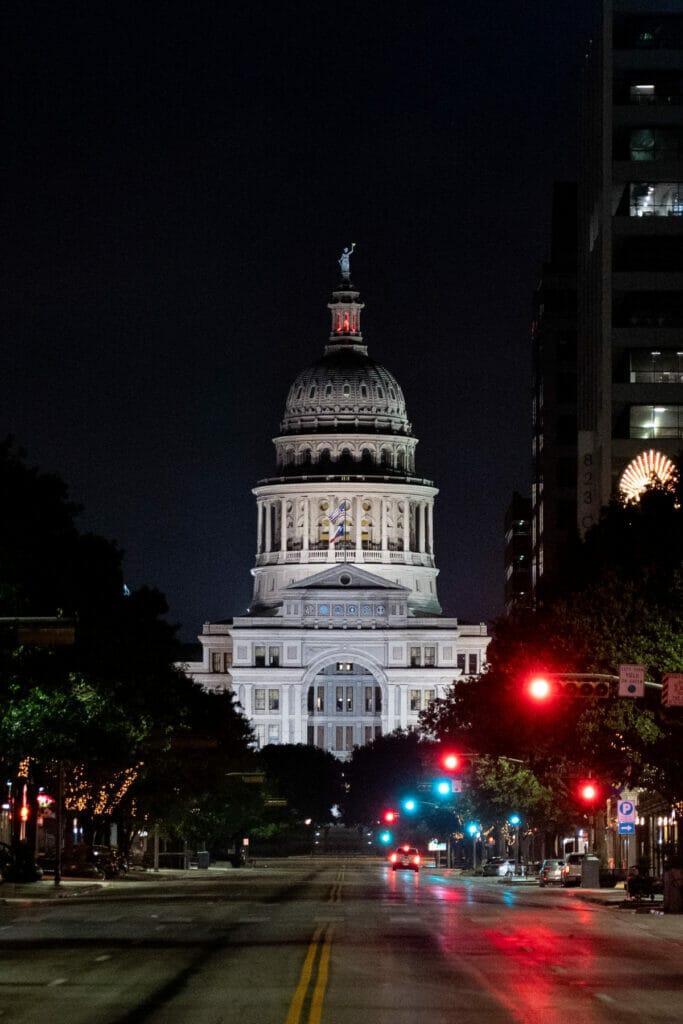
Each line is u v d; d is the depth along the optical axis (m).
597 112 167.88
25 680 95.31
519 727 110.25
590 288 174.12
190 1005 40.34
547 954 55.81
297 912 81.00
